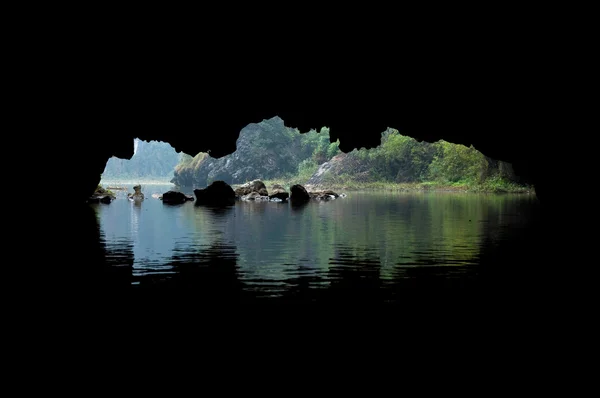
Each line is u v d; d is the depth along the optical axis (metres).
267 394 4.54
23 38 11.14
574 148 15.04
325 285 8.41
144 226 17.59
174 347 5.61
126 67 13.89
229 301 7.39
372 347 5.61
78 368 5.11
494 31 12.23
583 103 13.12
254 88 16.89
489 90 15.02
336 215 21.95
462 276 9.06
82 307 7.14
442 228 16.52
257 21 12.63
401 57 14.28
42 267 10.05
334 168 62.53
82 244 13.19
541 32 11.77
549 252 11.58
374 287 8.26
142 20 12.10
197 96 16.86
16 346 5.70
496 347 5.62
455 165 51.34
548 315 6.76
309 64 15.07
